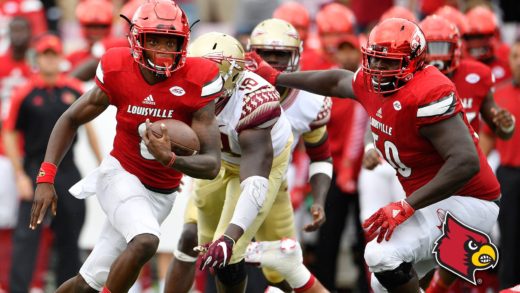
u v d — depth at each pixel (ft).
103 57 65.98
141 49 64.49
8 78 111.86
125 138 67.21
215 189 75.72
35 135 100.37
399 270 68.69
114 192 67.21
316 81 73.15
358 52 101.96
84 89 102.78
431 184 66.13
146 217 66.28
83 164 100.83
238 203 69.92
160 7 64.80
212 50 69.97
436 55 81.25
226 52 69.97
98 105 66.80
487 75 83.97
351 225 108.27
